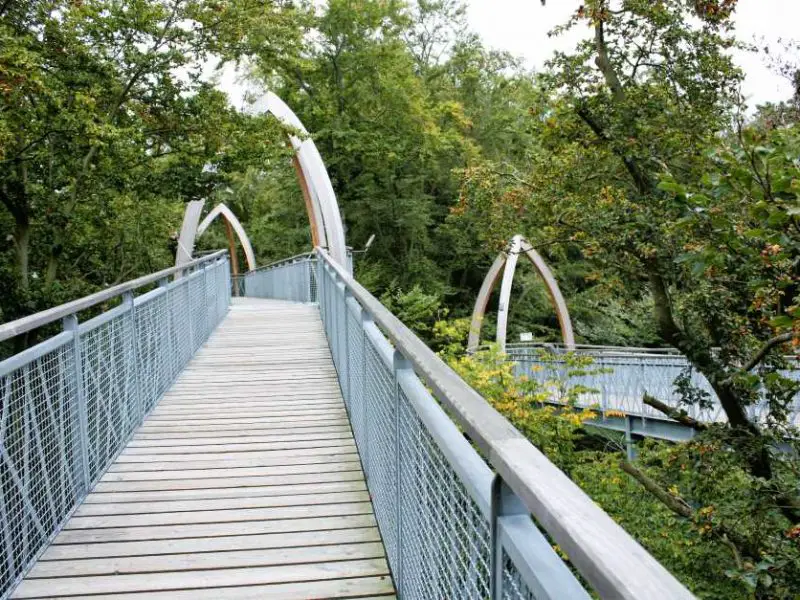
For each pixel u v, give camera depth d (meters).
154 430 4.96
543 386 10.38
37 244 12.82
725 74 8.02
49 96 9.62
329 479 3.95
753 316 6.30
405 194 29.78
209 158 12.43
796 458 6.36
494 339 28.89
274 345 8.67
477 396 1.49
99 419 4.00
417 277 30.02
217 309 10.57
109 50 11.61
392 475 2.80
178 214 21.38
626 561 0.72
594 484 9.27
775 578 4.84
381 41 27.08
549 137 9.05
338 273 5.56
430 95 31.58
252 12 12.48
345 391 5.48
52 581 2.81
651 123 8.15
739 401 7.05
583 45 8.63
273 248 35.97
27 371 2.95
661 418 11.64
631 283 8.12
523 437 1.19
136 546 3.13
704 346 6.97
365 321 3.99
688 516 6.85
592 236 7.92
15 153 10.59
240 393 6.09
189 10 11.80
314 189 15.27
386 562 2.96
